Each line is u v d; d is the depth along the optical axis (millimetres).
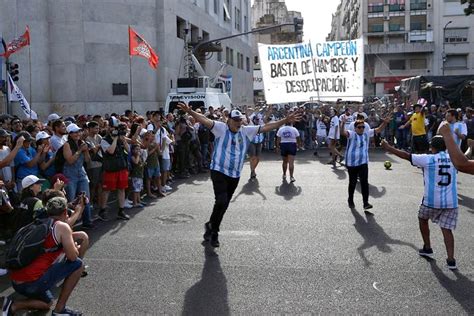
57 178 7207
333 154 17328
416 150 15680
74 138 8477
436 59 65125
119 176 9312
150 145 11484
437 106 22844
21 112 27594
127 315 5055
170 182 13953
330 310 5082
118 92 29656
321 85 19359
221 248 7332
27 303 5027
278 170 16203
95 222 9211
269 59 19453
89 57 28984
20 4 27828
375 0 66562
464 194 11406
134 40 19000
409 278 5984
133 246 7535
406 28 65875
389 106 25250
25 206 6145
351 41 19094
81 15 28719
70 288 5047
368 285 5773
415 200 10859
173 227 8711
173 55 32281
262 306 5207
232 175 7559
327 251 7113
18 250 4879
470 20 64000
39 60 28250
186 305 5273
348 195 10711
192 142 15742
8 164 7348
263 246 7406
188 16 35938
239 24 54031
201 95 20938
